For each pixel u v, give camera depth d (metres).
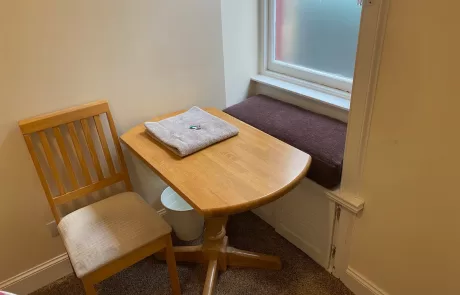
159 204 2.15
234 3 2.02
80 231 1.48
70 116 1.56
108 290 1.76
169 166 1.43
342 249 1.65
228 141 1.59
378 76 1.19
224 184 1.31
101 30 1.57
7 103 1.46
